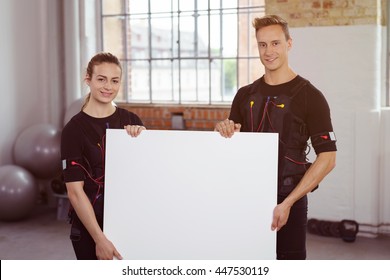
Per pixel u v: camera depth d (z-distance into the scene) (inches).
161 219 83.6
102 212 85.7
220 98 223.9
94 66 84.1
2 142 224.2
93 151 84.6
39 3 237.1
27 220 214.8
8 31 224.8
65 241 187.5
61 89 238.2
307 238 187.5
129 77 239.3
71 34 231.3
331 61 188.2
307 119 89.9
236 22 217.6
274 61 89.1
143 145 83.9
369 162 187.0
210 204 82.7
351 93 187.0
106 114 87.2
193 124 218.2
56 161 215.3
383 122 189.9
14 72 228.5
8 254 172.9
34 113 239.3
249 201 82.0
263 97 92.5
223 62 221.9
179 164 83.4
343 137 189.2
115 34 238.5
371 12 182.4
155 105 224.2
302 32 191.0
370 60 184.1
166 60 231.8
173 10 227.9
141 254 83.9
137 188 84.0
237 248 82.3
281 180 89.8
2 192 204.7
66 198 215.8
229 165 82.4
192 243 83.0
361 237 189.3
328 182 192.4
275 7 193.9
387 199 192.4
